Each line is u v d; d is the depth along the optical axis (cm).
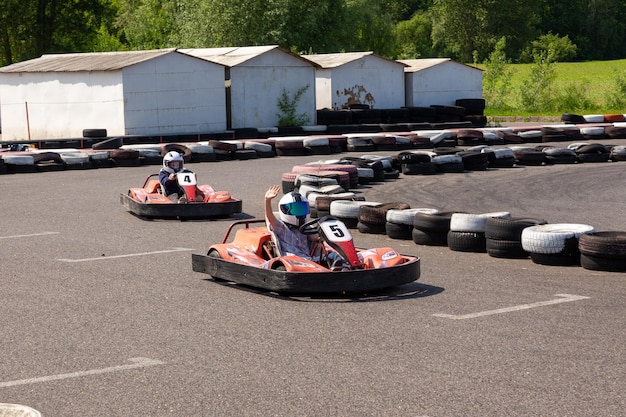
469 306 860
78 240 1295
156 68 3134
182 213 1459
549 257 1062
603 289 929
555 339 733
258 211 1594
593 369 649
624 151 2381
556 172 2148
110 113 3123
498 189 1838
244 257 966
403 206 1331
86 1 6069
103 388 629
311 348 720
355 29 5572
